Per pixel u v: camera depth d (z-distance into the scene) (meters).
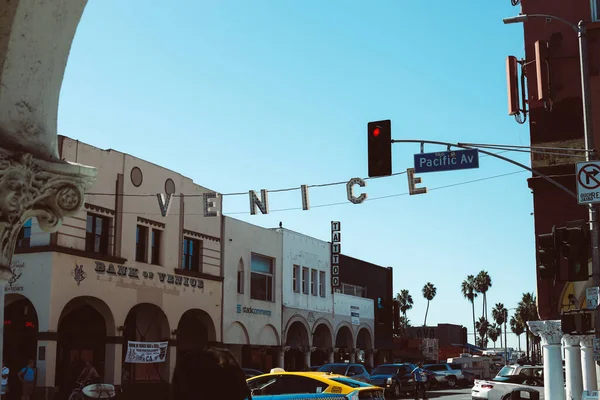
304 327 42.47
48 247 24.80
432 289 127.00
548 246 14.62
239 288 36.62
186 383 2.15
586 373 16.98
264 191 22.14
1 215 4.62
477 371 59.69
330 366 30.98
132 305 28.58
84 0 5.06
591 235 14.41
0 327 4.57
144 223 29.88
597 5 19.06
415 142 15.58
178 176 32.34
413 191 20.86
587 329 13.75
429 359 66.69
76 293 25.75
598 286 14.12
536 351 137.38
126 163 29.02
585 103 15.05
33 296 24.78
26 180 4.74
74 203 5.09
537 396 22.34
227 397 2.14
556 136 18.91
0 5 4.59
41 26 4.83
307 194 21.61
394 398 33.88
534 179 18.92
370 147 15.61
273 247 39.84
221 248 35.28
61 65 5.13
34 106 4.94
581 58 15.23
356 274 51.16
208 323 33.88
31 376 23.22
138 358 28.33
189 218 32.94
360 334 51.16
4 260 4.66
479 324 141.50
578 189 14.46
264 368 38.62
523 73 19.30
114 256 27.62
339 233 46.25
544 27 19.41
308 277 43.47
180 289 31.70
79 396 21.50
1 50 4.62
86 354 27.88
